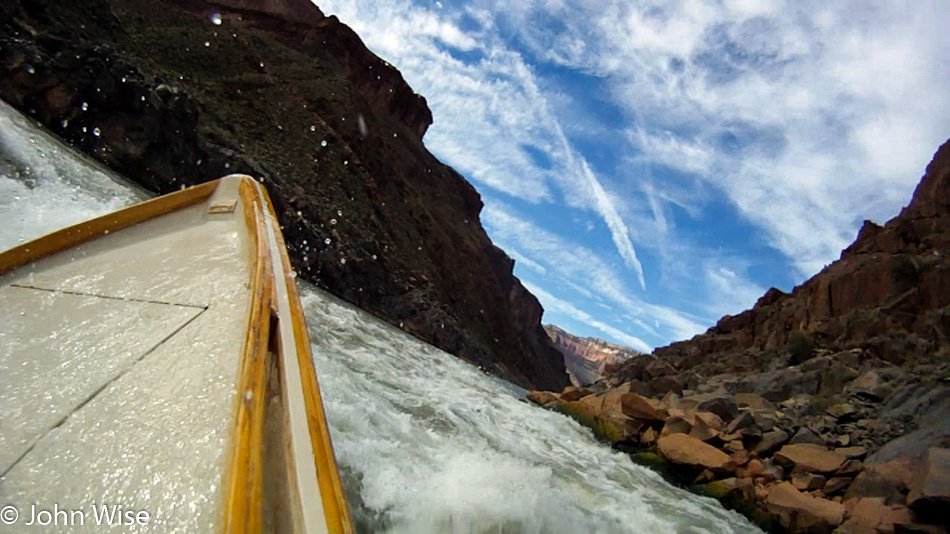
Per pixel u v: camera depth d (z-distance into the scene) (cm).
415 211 5228
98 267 305
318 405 188
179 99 2334
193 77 3253
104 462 152
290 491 142
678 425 927
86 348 215
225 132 2917
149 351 221
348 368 671
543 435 827
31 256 284
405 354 1194
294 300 289
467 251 6162
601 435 1057
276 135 3494
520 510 393
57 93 1844
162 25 3469
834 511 655
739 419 914
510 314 6481
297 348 230
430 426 548
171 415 178
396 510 323
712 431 870
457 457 463
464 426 623
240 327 252
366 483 339
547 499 439
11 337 211
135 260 329
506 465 504
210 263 338
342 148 4088
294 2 6331
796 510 674
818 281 1797
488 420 744
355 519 293
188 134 2342
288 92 4081
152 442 163
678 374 1638
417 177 6569
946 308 1292
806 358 1433
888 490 680
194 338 237
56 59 1894
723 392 1183
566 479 572
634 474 768
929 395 937
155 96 2188
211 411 183
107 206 886
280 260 353
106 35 2519
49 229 591
